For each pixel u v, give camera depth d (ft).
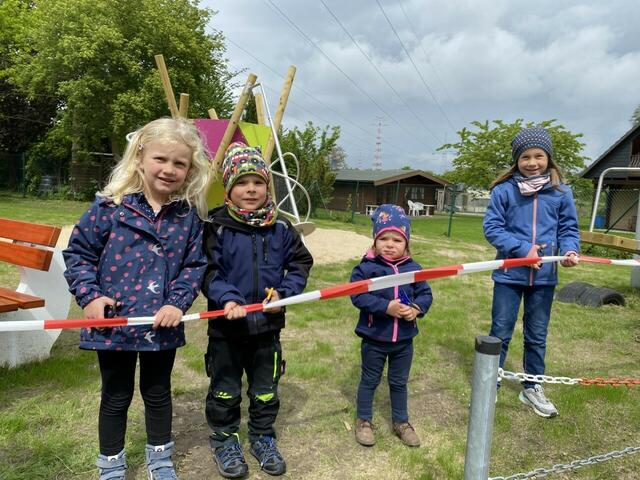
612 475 8.47
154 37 68.08
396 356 9.21
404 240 9.13
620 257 43.24
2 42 77.82
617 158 84.48
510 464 8.70
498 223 10.83
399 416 9.39
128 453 8.36
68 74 68.80
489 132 108.88
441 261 34.06
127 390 7.20
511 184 11.02
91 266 6.88
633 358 14.42
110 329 6.73
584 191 100.17
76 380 10.87
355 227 57.67
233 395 8.01
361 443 9.03
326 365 12.59
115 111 65.51
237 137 17.72
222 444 8.09
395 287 9.05
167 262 7.13
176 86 69.77
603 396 11.41
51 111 89.04
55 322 5.82
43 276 11.81
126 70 67.62
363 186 112.16
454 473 8.23
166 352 7.28
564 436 9.68
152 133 7.09
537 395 10.75
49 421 9.27
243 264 7.84
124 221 6.96
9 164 83.82
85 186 78.54
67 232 33.27
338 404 10.59
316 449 8.87
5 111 86.38
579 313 19.26
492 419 5.61
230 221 7.92
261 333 7.87
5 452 8.26
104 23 66.13
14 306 10.11
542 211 10.69
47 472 7.75
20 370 11.20
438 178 120.67
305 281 8.23
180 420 9.65
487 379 5.49
